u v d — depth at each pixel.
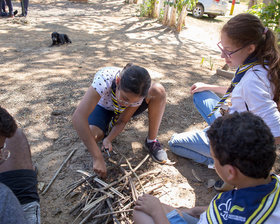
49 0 12.27
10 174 1.64
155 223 1.57
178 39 7.23
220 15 11.33
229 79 4.51
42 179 2.33
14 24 7.63
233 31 1.81
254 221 1.14
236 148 1.12
